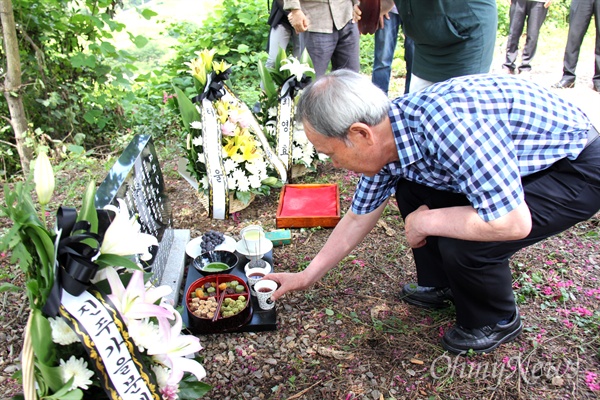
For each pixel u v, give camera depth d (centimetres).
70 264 132
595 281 253
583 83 596
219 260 266
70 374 135
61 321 139
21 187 138
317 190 345
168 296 239
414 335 226
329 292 254
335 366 212
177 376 150
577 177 192
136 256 204
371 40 740
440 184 196
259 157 333
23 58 460
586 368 204
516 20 639
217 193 314
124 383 141
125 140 468
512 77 192
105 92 510
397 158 189
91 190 151
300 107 179
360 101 170
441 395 196
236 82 594
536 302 241
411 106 180
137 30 989
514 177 168
